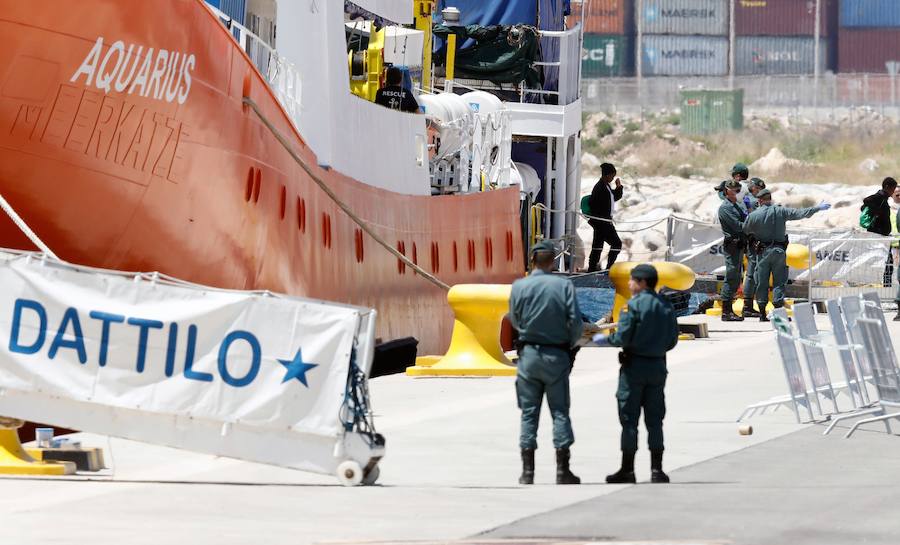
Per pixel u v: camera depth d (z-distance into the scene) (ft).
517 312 143.33
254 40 255.50
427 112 353.92
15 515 120.67
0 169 183.73
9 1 175.52
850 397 200.23
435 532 113.29
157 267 206.18
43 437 153.17
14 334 143.23
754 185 361.92
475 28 450.71
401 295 310.65
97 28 183.01
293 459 141.08
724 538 109.50
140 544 106.93
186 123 202.18
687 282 301.22
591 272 447.42
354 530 114.11
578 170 499.92
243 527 115.55
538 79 475.72
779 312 188.85
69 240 192.54
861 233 416.05
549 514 122.52
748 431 178.40
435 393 228.02
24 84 180.24
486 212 368.68
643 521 118.01
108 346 142.41
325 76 263.70
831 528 113.60
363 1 296.10
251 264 229.45
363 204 285.84
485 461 159.43
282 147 237.04
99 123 188.34
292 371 140.87
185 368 141.90
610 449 168.86
